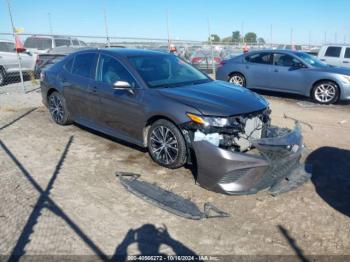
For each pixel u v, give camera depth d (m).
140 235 3.30
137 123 4.93
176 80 5.21
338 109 9.08
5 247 3.09
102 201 3.91
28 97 10.25
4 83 13.47
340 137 6.44
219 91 4.77
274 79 10.52
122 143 5.83
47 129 6.64
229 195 4.04
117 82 4.80
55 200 3.91
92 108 5.74
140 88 4.89
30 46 16.02
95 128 5.85
